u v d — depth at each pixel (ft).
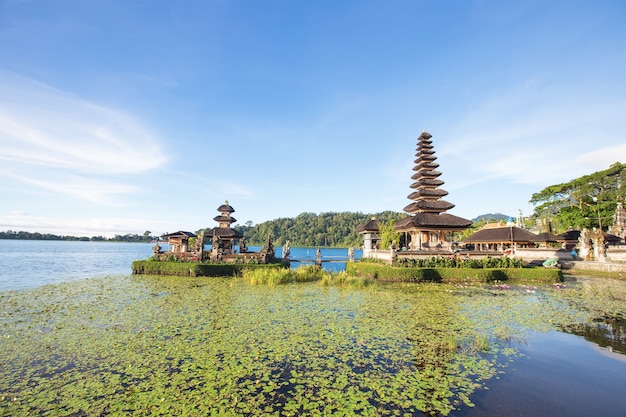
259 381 27.35
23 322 45.34
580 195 196.65
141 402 23.94
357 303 59.21
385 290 75.20
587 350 36.01
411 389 26.50
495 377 29.12
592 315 50.88
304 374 28.89
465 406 24.11
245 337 38.68
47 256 247.50
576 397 25.70
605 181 187.83
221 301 60.34
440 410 23.39
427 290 75.46
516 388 27.09
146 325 43.70
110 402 23.93
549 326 44.83
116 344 36.11
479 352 34.96
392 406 23.89
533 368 31.14
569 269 120.06
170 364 30.71
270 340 37.65
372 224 152.46
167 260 113.09
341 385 26.84
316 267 110.22
